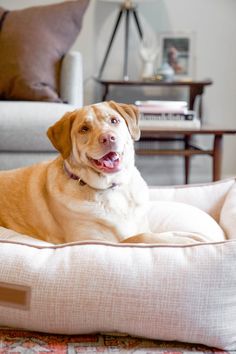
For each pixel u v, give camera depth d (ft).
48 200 4.73
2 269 3.67
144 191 4.79
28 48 8.16
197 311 3.48
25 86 8.00
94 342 3.62
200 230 5.08
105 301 3.51
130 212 4.61
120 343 3.61
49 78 8.18
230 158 10.74
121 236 4.50
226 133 7.98
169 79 9.64
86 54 10.37
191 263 3.56
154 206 5.60
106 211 4.45
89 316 3.53
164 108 8.47
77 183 4.50
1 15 8.65
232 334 3.54
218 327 3.50
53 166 4.78
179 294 3.47
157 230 5.33
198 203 6.12
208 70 10.50
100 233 4.49
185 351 3.53
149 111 8.46
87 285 3.53
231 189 5.95
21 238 4.51
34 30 8.30
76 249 3.79
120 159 4.39
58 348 3.52
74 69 8.24
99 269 3.58
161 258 3.62
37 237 4.93
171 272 3.53
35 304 3.57
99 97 10.53
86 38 10.32
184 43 10.37
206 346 3.60
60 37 8.47
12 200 5.08
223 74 10.52
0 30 8.48
